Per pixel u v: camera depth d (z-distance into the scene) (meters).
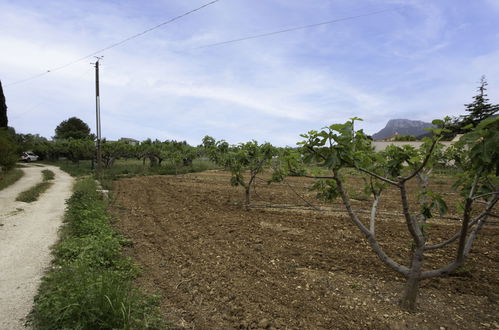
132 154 27.12
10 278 4.11
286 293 3.54
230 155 8.22
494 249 4.77
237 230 6.12
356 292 3.53
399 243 5.17
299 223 6.59
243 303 3.34
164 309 3.26
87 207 7.40
